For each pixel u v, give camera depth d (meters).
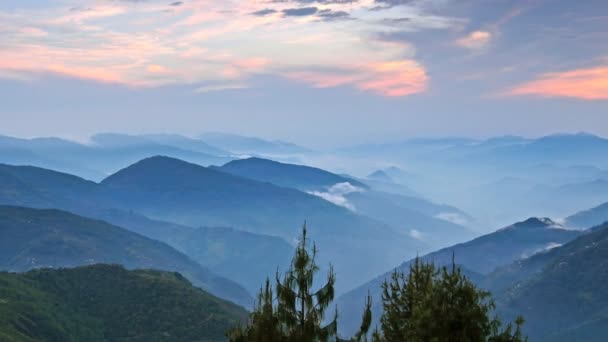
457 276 25.98
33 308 171.12
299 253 26.11
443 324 24.88
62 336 162.38
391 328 27.61
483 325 24.95
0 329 140.12
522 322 25.20
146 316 194.25
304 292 25.88
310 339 25.05
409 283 27.97
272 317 25.27
